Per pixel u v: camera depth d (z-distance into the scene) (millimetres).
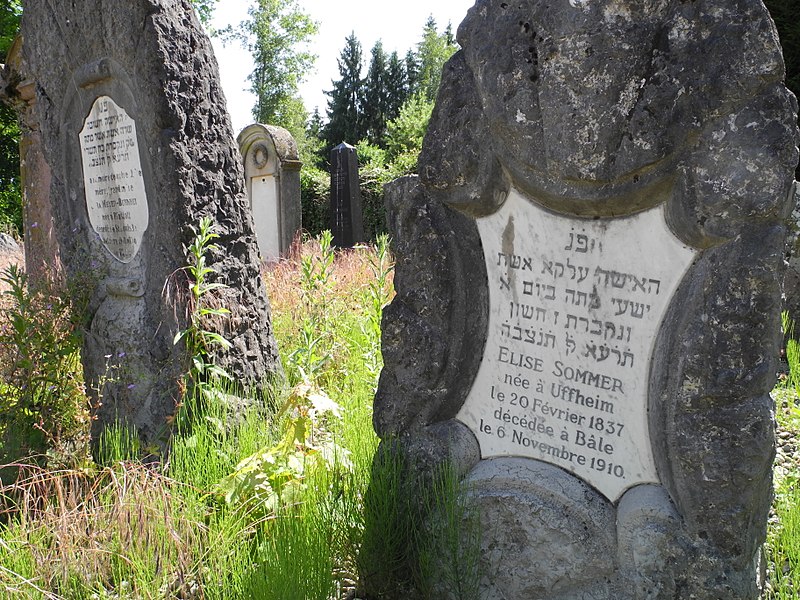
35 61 4422
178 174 3746
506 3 2246
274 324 5566
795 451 3510
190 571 2393
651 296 2146
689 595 2131
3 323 4172
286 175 11414
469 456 2607
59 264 5801
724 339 1973
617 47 1998
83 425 4184
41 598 2283
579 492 2344
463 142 2402
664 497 2180
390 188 2609
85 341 4398
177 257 3811
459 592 2463
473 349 2570
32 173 7238
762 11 1857
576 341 2318
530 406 2461
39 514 2758
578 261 2275
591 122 2062
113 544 2441
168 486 2971
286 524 2471
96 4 3826
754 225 1928
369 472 2744
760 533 2166
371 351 4055
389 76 52500
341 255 9266
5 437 3773
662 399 2113
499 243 2455
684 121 1960
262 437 3520
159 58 3637
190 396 3812
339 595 2559
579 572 2344
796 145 1891
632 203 2113
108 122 4086
